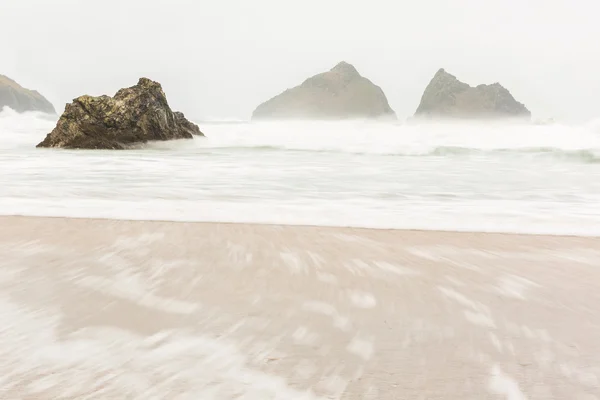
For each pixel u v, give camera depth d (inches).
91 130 804.6
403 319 94.6
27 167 455.8
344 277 125.3
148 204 251.4
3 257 137.5
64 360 72.4
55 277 118.3
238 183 354.0
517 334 87.7
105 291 108.1
